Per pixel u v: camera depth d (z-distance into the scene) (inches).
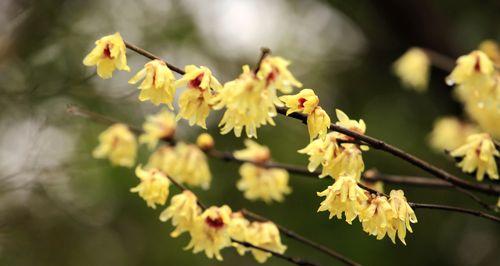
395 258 249.4
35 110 214.2
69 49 240.7
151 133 151.2
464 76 118.3
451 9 283.9
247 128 91.1
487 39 268.4
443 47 263.3
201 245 109.6
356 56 303.4
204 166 148.0
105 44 93.0
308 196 253.8
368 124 273.9
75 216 253.0
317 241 248.5
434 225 257.1
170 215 109.2
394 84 289.0
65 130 226.7
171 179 113.7
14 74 225.5
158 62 93.9
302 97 93.0
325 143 100.0
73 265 260.1
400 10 261.4
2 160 219.6
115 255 272.8
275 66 93.6
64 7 247.3
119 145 154.2
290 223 251.3
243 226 110.7
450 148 183.6
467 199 252.4
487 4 274.1
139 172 113.7
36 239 242.2
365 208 91.0
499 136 171.3
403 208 90.9
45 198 233.8
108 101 227.1
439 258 256.7
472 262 262.5
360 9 293.6
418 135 268.4
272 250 113.5
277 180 149.3
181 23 282.8
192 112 93.4
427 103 276.7
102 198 261.3
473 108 169.9
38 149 203.9
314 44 309.1
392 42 290.8
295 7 313.6
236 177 260.7
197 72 93.1
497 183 137.6
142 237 273.0
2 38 230.4
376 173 141.3
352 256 245.6
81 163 225.8
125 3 270.2
